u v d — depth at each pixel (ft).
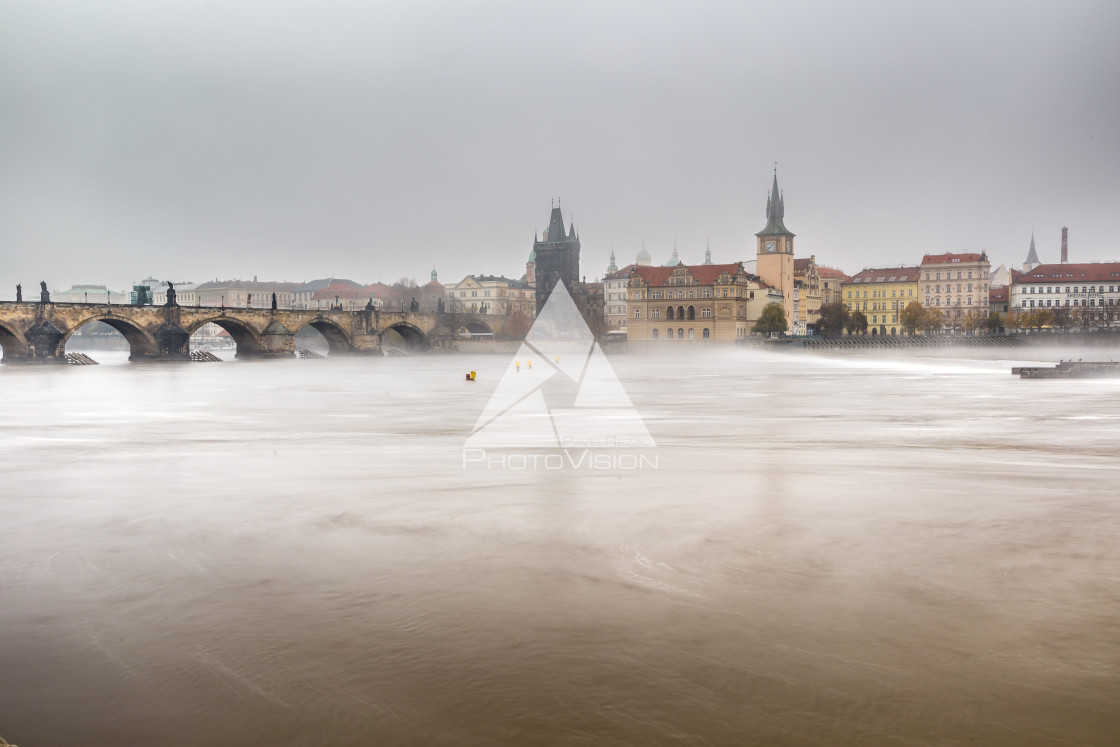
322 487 87.86
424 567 55.47
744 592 49.85
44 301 507.30
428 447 128.06
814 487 87.20
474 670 38.86
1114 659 39.88
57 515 73.56
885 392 262.06
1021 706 35.27
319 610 46.93
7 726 33.55
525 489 85.87
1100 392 256.93
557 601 48.29
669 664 39.47
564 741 32.50
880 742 32.45
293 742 32.53
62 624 44.80
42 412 200.64
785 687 37.04
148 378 368.27
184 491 86.12
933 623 44.62
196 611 46.85
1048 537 63.52
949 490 85.20
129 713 34.68
